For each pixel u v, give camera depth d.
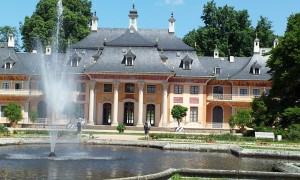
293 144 49.16
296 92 60.88
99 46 87.94
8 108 76.19
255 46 89.50
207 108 85.69
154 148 45.69
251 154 40.34
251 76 85.06
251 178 24.55
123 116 82.75
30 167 28.64
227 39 115.38
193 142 49.47
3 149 40.91
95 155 36.97
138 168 29.50
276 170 30.48
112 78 81.12
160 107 82.56
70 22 106.44
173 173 24.56
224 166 32.94
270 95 61.94
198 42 116.88
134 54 82.94
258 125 60.16
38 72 84.44
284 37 61.59
